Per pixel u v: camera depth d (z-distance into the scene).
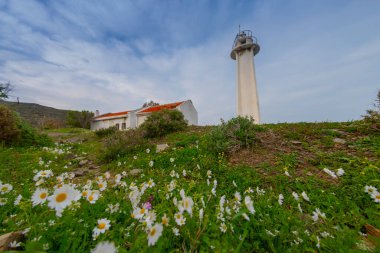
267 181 3.06
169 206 1.86
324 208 2.19
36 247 1.04
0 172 4.00
